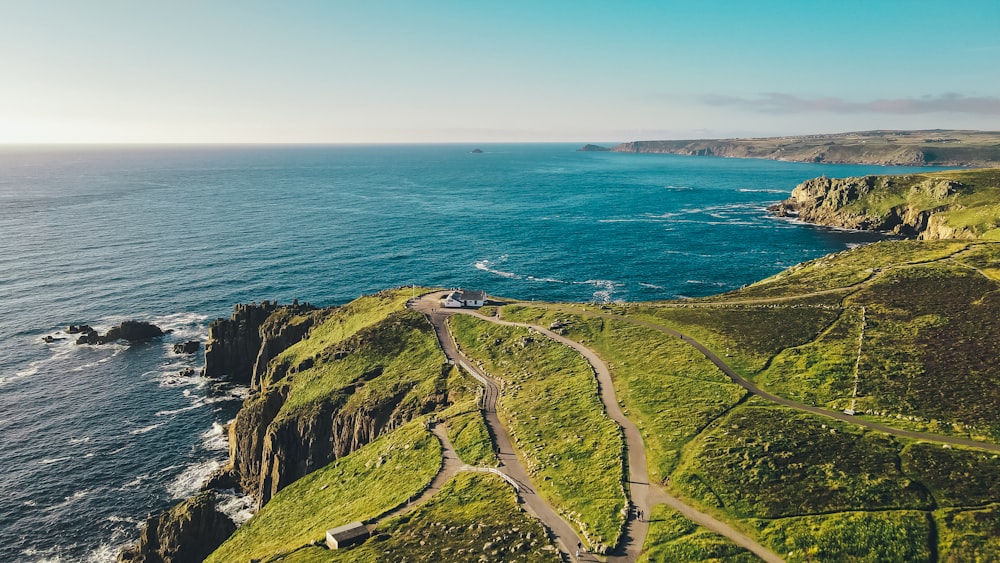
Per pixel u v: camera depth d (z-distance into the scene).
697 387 76.69
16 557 77.06
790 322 96.94
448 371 97.50
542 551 47.81
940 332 83.56
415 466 69.94
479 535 51.81
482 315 120.88
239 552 68.25
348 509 66.81
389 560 50.78
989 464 53.31
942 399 66.56
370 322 121.50
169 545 75.75
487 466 65.38
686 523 49.66
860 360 78.94
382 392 95.44
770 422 64.62
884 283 109.88
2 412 110.06
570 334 104.25
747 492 53.00
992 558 43.00
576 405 75.88
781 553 45.66
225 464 98.12
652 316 109.56
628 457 61.19
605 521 50.94
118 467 96.19
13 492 88.75
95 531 82.19
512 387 87.44
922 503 49.25
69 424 107.50
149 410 113.75
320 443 94.00
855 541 45.94
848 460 55.91
